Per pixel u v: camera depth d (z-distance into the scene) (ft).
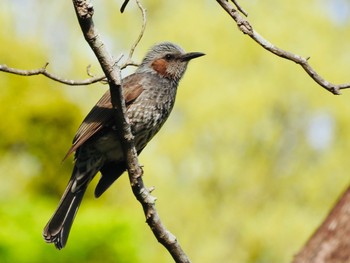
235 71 70.54
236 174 72.23
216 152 71.61
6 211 43.57
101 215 44.37
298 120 72.54
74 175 24.45
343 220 25.38
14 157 58.70
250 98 69.00
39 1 77.20
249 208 72.33
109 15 73.41
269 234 71.00
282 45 70.59
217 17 70.79
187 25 70.23
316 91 70.59
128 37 73.26
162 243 20.03
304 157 73.46
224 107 69.41
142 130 25.66
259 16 71.20
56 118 58.54
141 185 20.01
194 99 69.82
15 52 63.98
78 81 20.13
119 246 44.11
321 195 73.20
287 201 72.95
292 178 73.05
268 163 72.69
